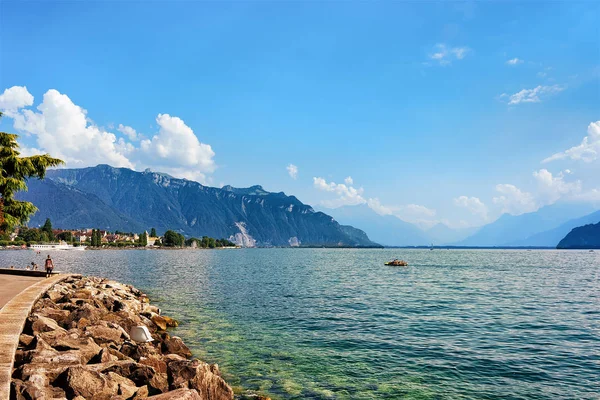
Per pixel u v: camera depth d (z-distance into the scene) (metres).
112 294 32.38
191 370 13.57
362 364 19.72
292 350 22.14
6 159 32.12
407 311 34.81
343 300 41.69
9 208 33.09
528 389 16.45
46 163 34.06
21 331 15.21
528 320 30.73
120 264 116.06
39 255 171.62
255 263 134.25
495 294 47.19
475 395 15.85
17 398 9.80
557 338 24.97
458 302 40.34
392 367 19.28
